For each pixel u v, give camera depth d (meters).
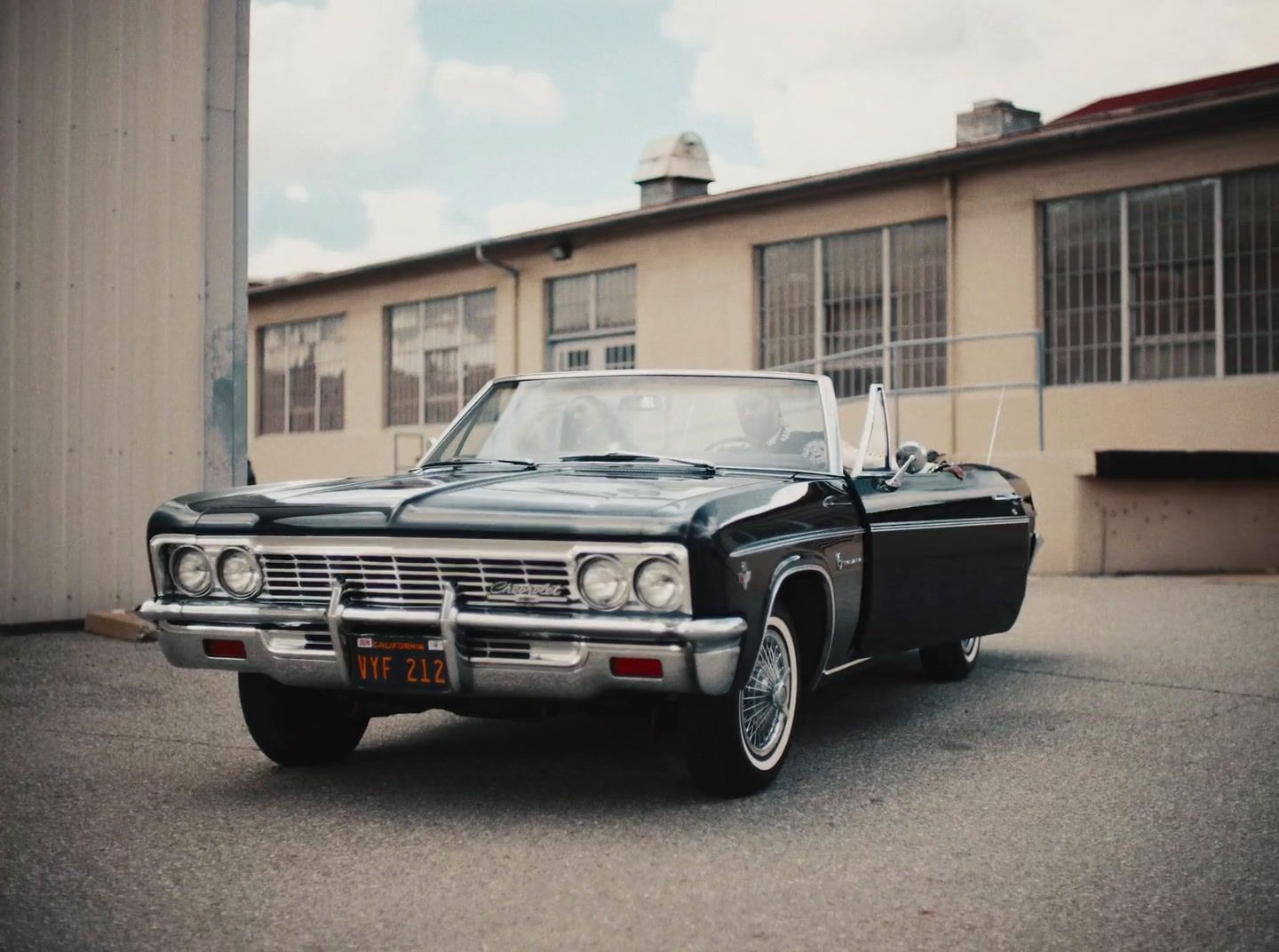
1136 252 14.62
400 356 23.70
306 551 4.29
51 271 8.53
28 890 3.54
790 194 17.28
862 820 4.26
